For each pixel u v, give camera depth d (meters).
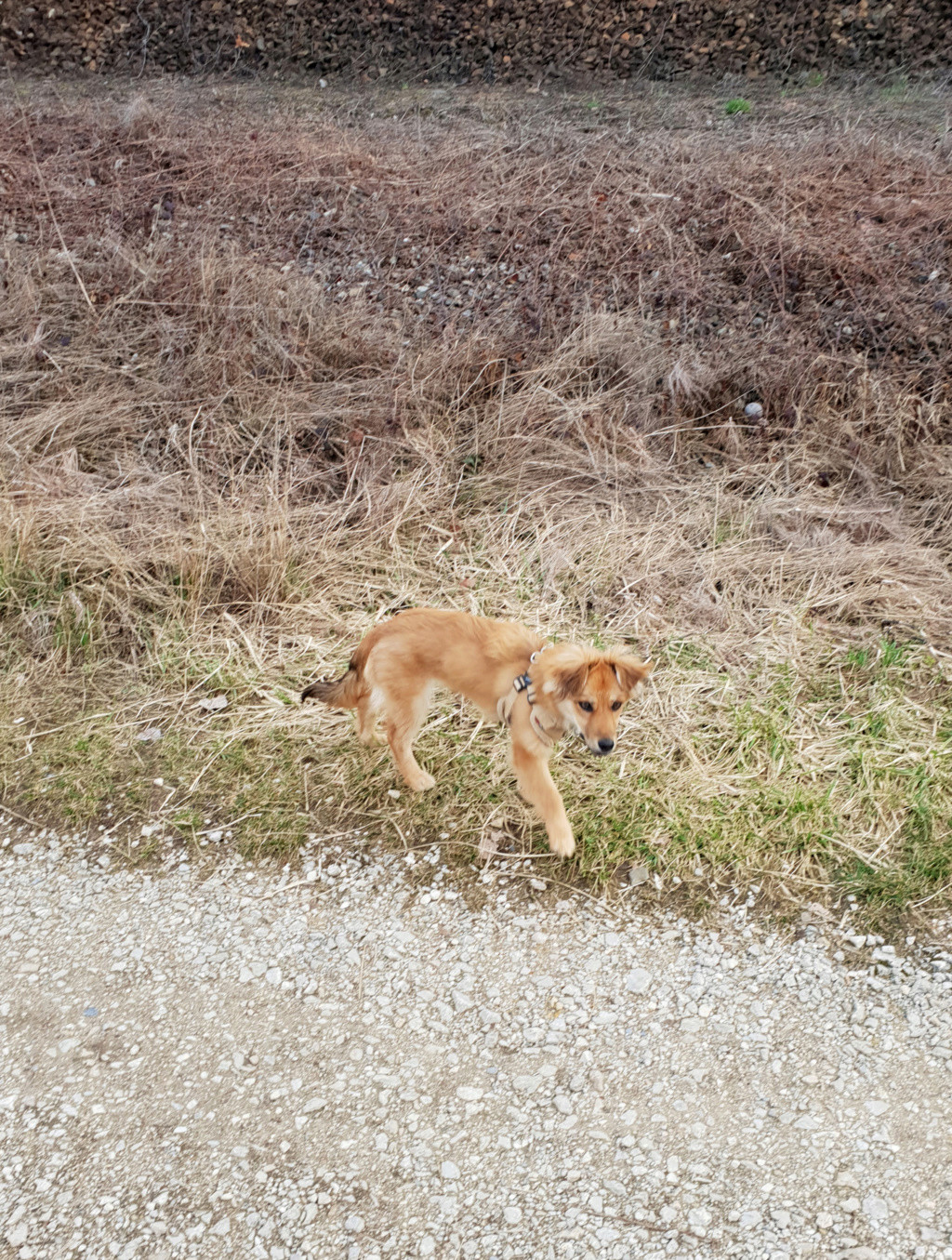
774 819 4.09
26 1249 2.75
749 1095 3.14
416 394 6.55
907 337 6.59
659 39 9.24
